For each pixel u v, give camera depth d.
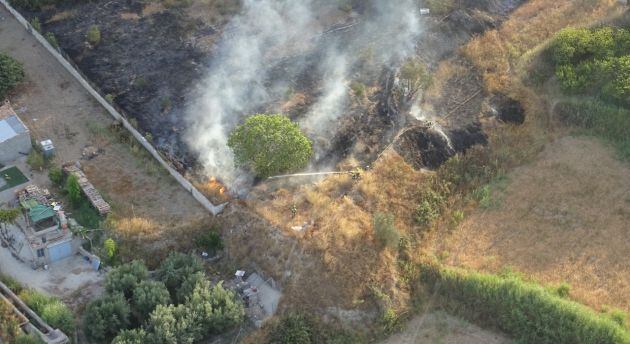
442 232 52.94
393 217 52.22
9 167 55.69
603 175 56.59
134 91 62.00
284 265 49.44
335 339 47.00
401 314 48.41
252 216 51.44
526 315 47.22
